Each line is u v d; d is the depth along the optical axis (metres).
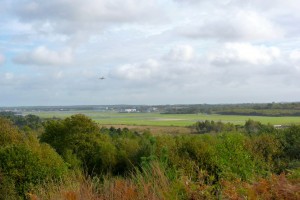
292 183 4.91
